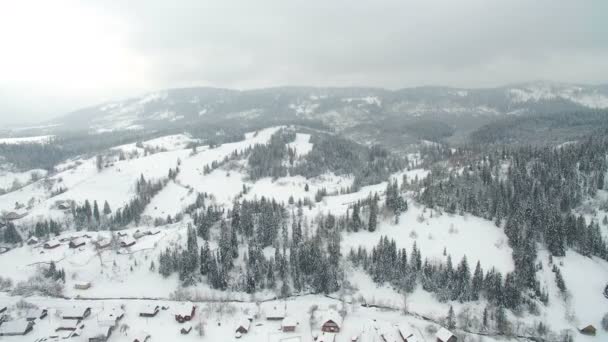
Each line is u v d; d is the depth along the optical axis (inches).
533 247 7057.1
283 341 5492.1
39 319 6067.9
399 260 6968.5
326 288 6820.9
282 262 7150.6
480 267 6712.6
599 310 5935.0
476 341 5403.5
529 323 5787.4
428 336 5585.6
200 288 7017.7
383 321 5935.0
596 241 7268.7
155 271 7455.7
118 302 6619.1
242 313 6215.6
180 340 5546.3
